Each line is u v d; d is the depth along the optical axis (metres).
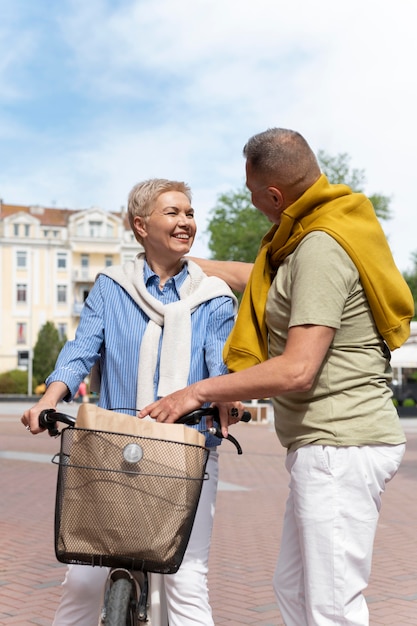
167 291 2.91
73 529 2.28
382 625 4.39
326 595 2.50
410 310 2.57
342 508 2.48
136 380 2.82
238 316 2.66
